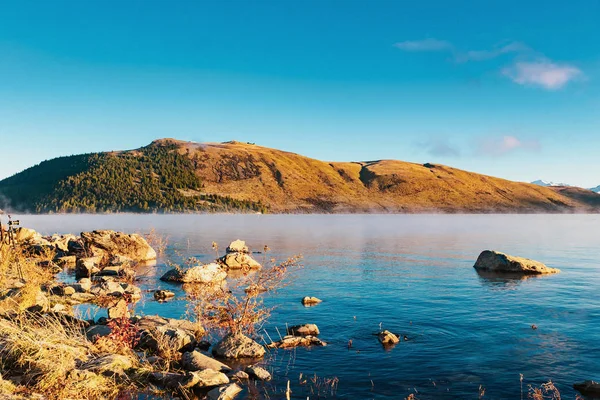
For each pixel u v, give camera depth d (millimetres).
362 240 58406
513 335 15156
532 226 103812
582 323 16641
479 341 14531
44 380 9672
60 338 11883
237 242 40594
